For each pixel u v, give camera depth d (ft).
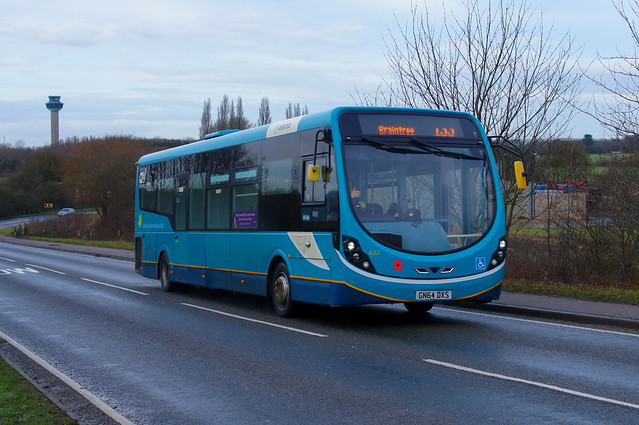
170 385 27.27
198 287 67.82
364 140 39.32
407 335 37.45
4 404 24.20
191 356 32.91
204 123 264.31
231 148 51.80
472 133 41.45
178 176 61.00
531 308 44.55
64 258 123.54
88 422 22.47
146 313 48.85
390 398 24.22
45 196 345.51
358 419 21.81
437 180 39.78
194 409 23.71
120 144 225.56
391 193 39.04
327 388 25.98
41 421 21.97
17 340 38.58
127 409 23.94
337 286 38.52
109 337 38.93
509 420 21.20
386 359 30.99
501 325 40.57
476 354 31.68
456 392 24.79
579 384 25.71
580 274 55.06
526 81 58.65
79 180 227.20
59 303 55.62
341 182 38.50
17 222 317.83
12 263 108.88
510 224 59.06
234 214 50.78
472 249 39.29
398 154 39.55
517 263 58.75
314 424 21.45
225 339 37.42
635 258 53.11
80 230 230.27
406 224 38.68
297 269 42.52
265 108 240.73
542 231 57.11
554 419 21.24
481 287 39.32
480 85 59.31
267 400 24.54
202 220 56.03
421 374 27.78
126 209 214.69
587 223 54.39
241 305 53.36
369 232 38.04
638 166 50.57
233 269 50.78
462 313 46.42
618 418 21.27
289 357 32.07
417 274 38.17
